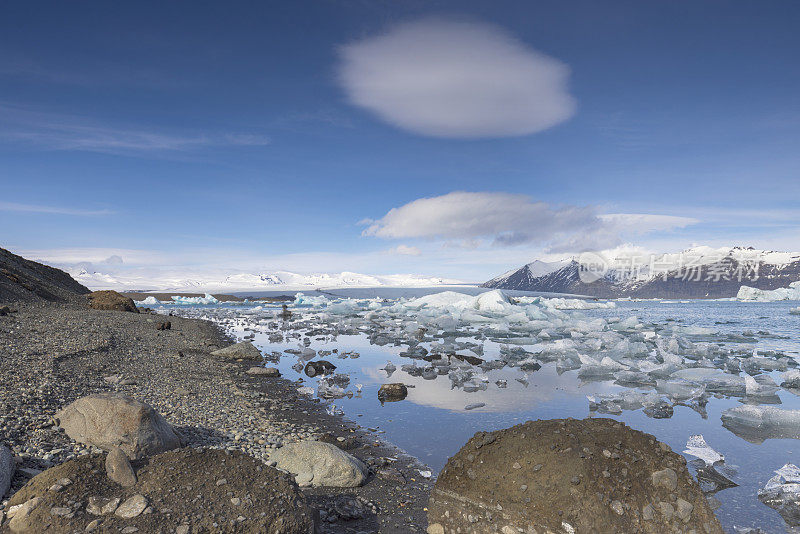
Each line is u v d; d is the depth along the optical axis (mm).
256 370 12562
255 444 6742
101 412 5652
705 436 8195
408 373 13570
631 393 10625
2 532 3453
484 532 4070
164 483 4023
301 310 47844
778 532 4746
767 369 15500
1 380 7688
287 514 3943
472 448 4734
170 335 18828
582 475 3922
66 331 14234
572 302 55156
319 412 9062
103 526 3453
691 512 3863
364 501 5188
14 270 26328
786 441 7887
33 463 4914
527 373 14055
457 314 34688
